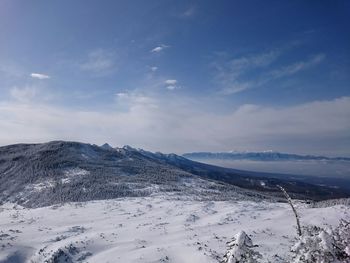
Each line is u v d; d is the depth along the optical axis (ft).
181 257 126.93
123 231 173.99
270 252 117.19
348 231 39.45
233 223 186.39
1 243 149.38
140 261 124.16
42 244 153.28
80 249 143.74
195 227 179.52
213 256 119.96
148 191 389.80
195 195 378.94
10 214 237.45
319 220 168.45
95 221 208.74
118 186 414.21
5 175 527.81
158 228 179.83
